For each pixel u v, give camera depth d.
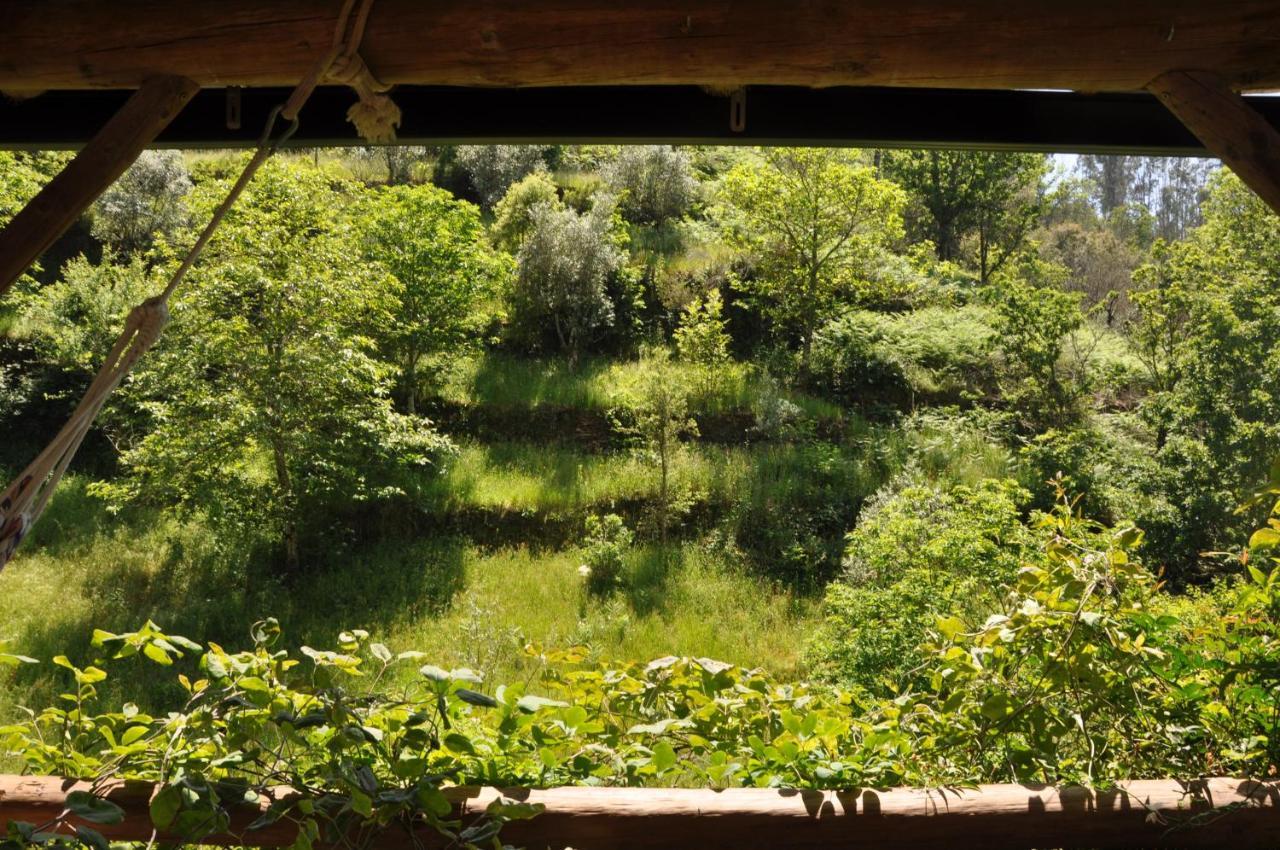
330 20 2.09
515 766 2.08
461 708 2.06
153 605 11.96
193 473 13.08
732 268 21.64
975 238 30.97
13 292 19.02
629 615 12.16
